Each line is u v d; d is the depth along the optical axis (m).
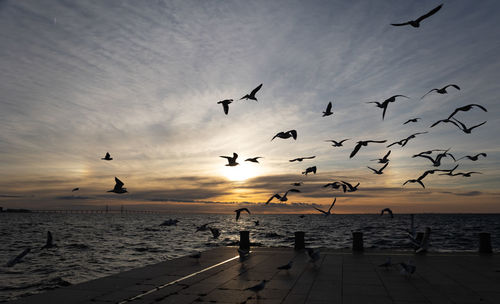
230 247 21.75
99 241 49.19
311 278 12.71
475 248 40.03
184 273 13.61
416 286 11.45
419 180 15.09
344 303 9.51
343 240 52.12
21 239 55.09
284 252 19.67
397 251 19.72
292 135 12.04
